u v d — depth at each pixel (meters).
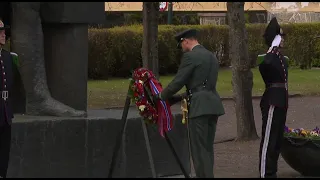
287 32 40.94
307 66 41.69
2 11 10.76
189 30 9.86
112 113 11.33
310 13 44.94
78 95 10.88
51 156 10.05
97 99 24.61
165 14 41.66
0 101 9.56
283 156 11.36
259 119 19.98
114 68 35.72
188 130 9.75
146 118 9.66
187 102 9.67
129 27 36.59
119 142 9.73
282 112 10.56
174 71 38.12
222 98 25.00
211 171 9.66
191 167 11.89
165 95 9.56
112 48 34.97
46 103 10.54
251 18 44.09
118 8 31.66
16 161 9.81
